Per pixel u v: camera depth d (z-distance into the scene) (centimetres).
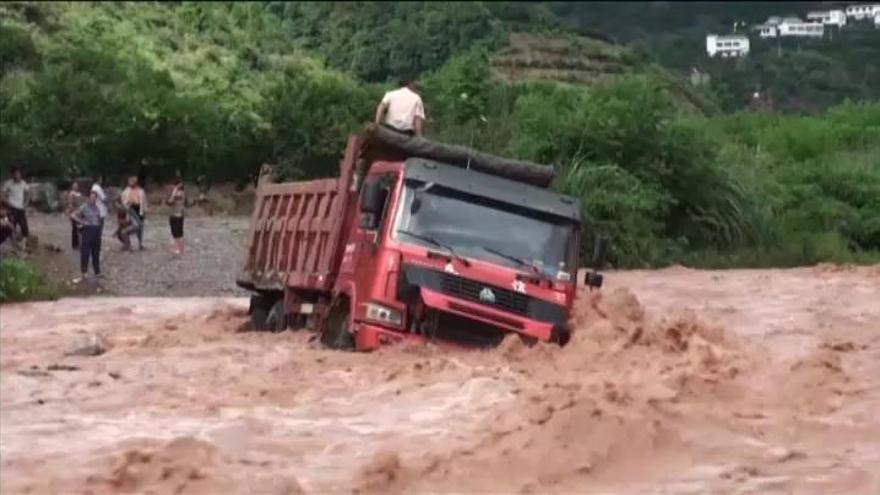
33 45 6956
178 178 5638
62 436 1202
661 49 5781
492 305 1605
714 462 1013
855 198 3694
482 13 7050
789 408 1223
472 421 1194
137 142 5956
